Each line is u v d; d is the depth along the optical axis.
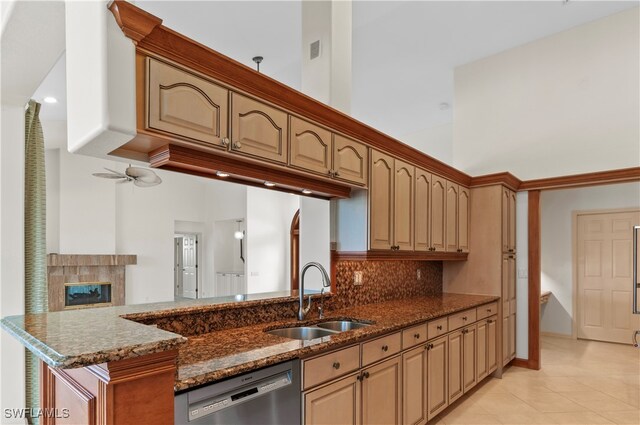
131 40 1.51
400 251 3.29
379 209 3.04
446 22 4.12
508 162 4.78
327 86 3.00
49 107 5.46
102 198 7.30
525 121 4.67
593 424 3.07
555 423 3.08
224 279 9.30
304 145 2.36
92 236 7.16
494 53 4.87
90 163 7.20
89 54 1.52
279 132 2.18
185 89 1.71
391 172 3.21
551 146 4.48
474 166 5.03
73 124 1.64
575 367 4.59
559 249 6.33
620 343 5.77
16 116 2.78
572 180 4.30
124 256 7.44
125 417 1.17
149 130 1.56
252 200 8.38
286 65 4.91
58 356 1.07
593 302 6.02
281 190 2.69
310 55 3.14
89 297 7.15
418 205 3.57
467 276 4.53
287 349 1.87
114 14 1.46
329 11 3.04
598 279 6.00
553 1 3.84
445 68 5.21
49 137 6.51
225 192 9.19
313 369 1.94
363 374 2.26
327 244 3.08
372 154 2.99
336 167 2.62
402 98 6.15
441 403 3.06
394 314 2.94
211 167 1.93
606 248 5.95
